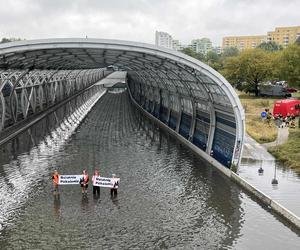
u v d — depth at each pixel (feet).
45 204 62.69
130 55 88.99
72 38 67.82
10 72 104.73
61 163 87.15
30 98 146.00
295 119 148.46
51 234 51.93
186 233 52.75
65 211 59.82
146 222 56.13
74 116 165.27
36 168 82.74
